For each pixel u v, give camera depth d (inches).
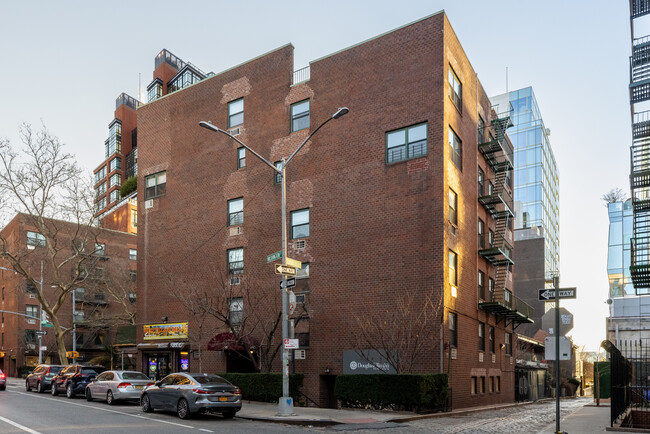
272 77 1248.8
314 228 1120.2
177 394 722.8
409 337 920.3
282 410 719.1
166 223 1402.6
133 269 2871.6
